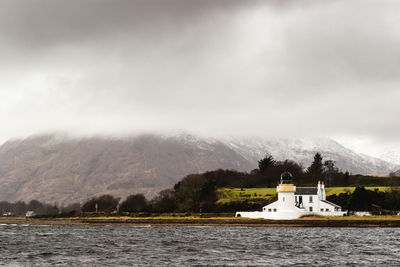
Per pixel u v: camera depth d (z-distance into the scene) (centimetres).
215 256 17025
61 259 16412
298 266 14812
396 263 15500
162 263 15400
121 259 16338
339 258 16562
